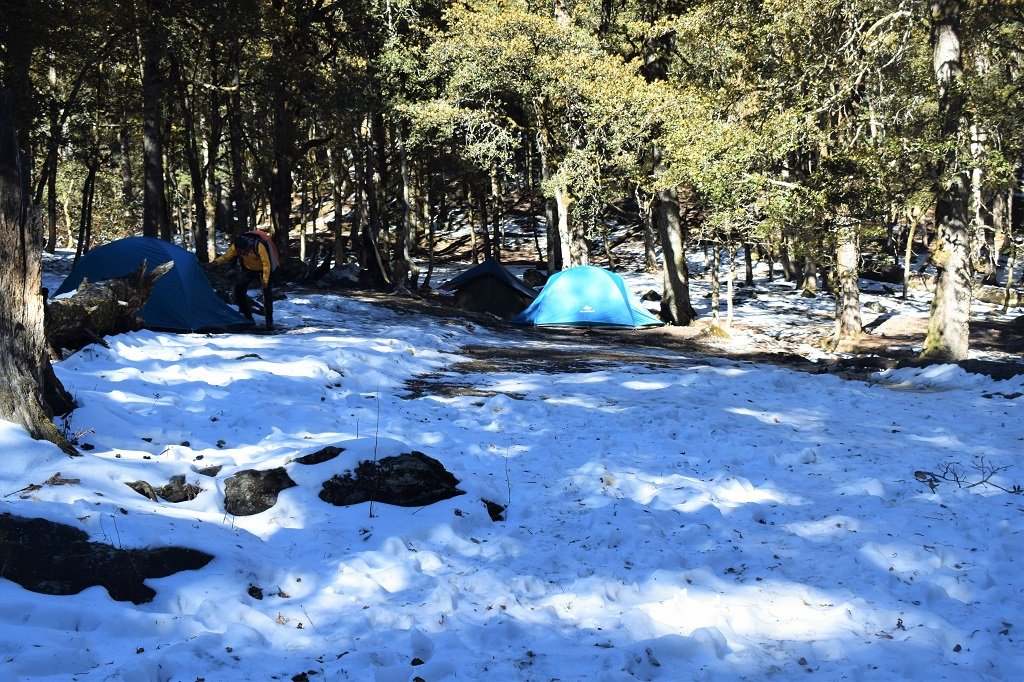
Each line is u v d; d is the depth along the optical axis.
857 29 20.00
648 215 33.34
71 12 23.97
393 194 48.28
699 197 24.03
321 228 58.00
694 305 35.81
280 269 27.84
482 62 29.27
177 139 39.78
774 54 21.59
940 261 18.42
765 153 19.94
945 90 18.39
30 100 24.75
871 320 32.31
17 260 6.39
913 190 18.56
